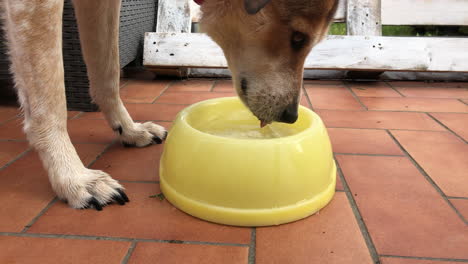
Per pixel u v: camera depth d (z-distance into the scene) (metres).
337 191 0.57
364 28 1.20
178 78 1.23
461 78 1.23
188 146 0.50
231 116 0.69
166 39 1.17
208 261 0.42
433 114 0.92
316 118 0.58
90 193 0.51
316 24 0.52
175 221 0.49
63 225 0.48
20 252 0.43
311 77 1.25
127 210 0.51
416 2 1.24
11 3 0.45
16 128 0.80
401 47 1.15
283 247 0.44
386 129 0.82
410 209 0.52
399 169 0.63
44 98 0.49
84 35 0.59
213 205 0.48
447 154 0.69
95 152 0.68
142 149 0.70
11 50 0.48
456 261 0.42
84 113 0.90
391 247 0.44
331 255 0.43
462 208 0.52
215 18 0.56
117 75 0.65
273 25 0.52
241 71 0.57
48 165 0.51
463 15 1.24
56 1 0.46
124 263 0.42
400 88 1.16
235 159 0.47
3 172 0.60
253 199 0.47
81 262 0.42
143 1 1.22
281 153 0.48
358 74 1.22
